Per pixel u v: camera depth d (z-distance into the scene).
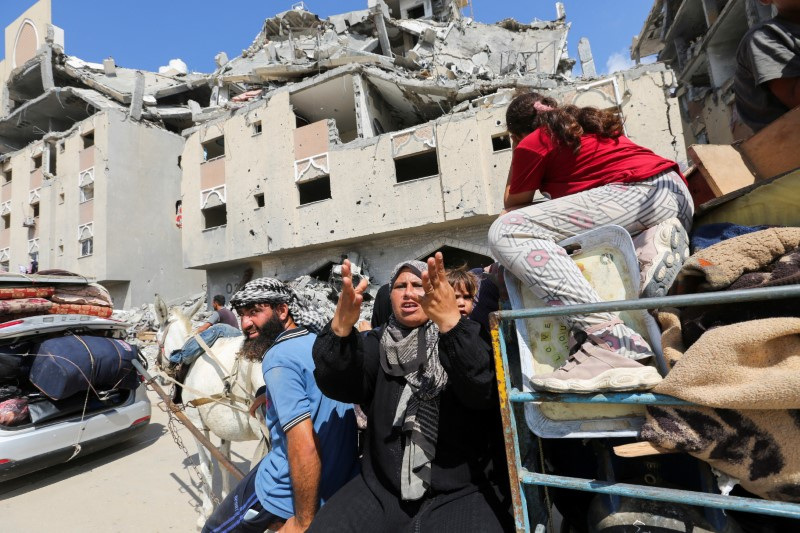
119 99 22.25
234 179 16.97
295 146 15.80
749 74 1.95
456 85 14.58
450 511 1.42
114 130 20.67
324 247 15.94
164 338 4.11
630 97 12.34
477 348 1.33
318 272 17.42
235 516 2.00
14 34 25.70
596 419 1.21
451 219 13.40
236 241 16.64
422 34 20.44
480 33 22.06
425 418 1.52
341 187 14.92
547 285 1.34
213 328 4.02
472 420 1.55
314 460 1.74
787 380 0.92
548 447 1.65
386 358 1.65
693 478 1.32
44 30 24.20
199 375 3.62
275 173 16.00
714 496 1.00
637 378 1.07
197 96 25.23
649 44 22.03
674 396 1.03
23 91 24.72
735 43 15.23
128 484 4.24
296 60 16.75
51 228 21.77
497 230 1.49
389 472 1.56
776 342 1.00
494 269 1.93
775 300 1.08
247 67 21.70
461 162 13.43
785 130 1.65
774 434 1.01
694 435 1.05
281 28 23.62
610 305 1.07
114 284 20.95
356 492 1.64
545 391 1.19
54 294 5.07
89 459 4.99
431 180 13.84
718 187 1.70
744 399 0.95
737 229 1.43
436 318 1.36
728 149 1.81
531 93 1.77
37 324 4.41
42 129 24.52
